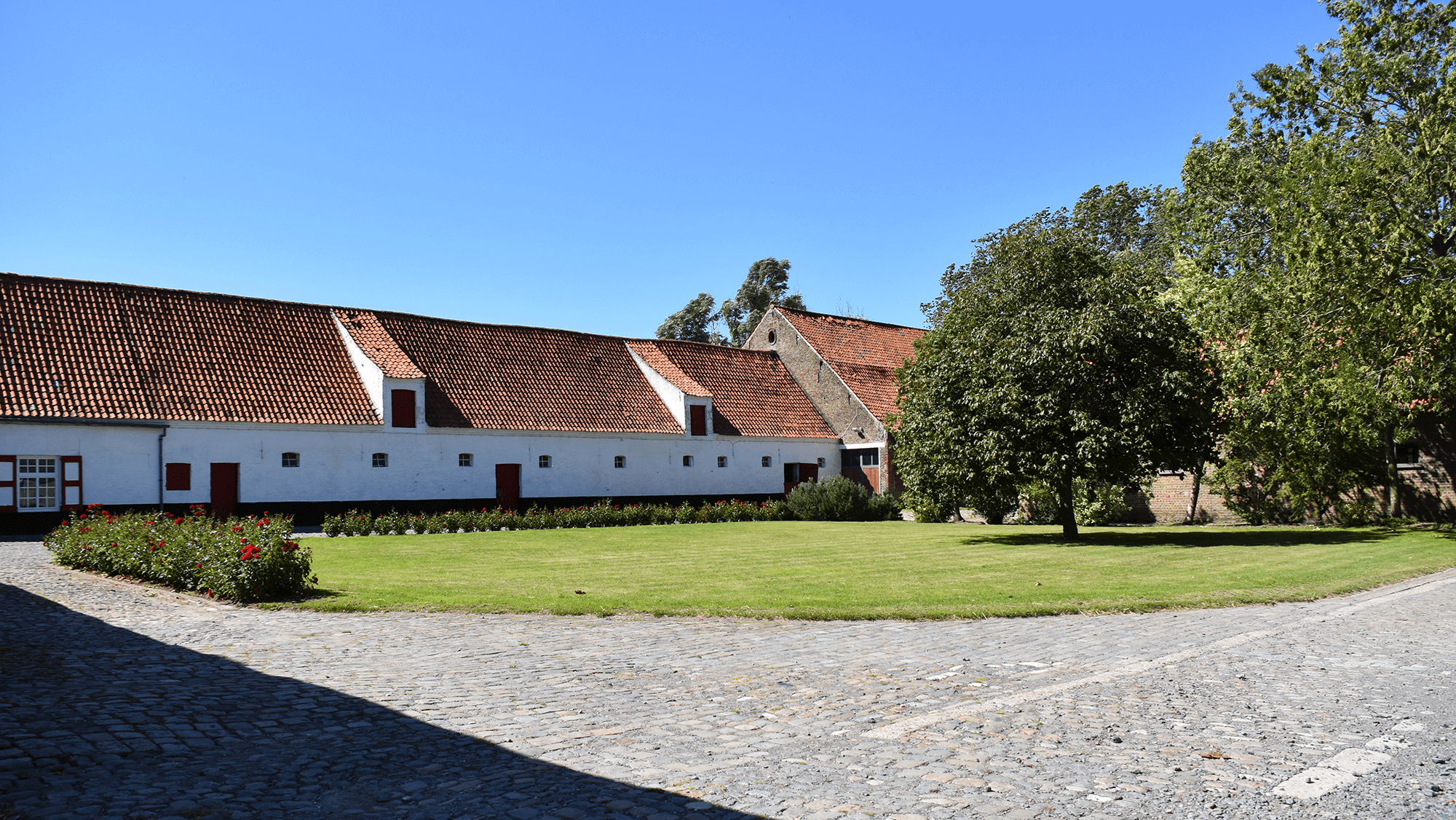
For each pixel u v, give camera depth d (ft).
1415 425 86.89
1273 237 86.33
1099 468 67.56
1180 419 67.62
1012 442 68.80
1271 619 33.73
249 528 42.04
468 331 117.91
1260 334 81.30
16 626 31.91
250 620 33.88
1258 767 15.87
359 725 19.06
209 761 16.26
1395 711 19.85
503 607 36.35
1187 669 24.64
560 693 22.30
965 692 22.09
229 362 95.40
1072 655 26.84
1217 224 94.48
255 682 23.26
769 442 132.26
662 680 23.75
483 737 18.16
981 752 16.87
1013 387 67.62
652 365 128.06
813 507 112.98
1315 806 13.89
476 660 26.55
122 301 94.27
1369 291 76.69
